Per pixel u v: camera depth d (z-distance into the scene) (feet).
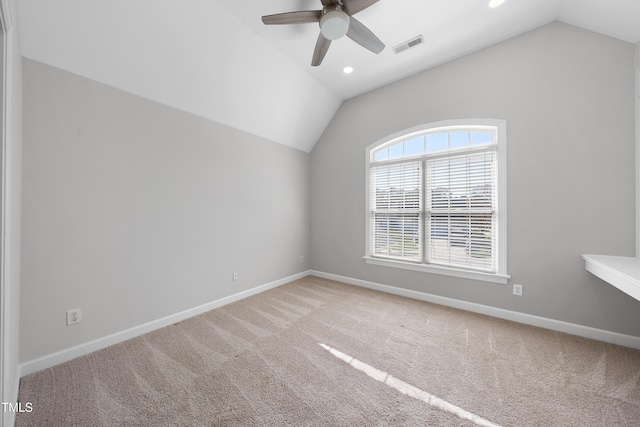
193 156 8.67
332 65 9.48
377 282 11.29
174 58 7.19
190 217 8.60
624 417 4.30
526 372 5.51
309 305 9.47
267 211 11.51
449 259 9.37
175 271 8.18
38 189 5.61
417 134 10.13
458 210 9.12
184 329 7.61
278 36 7.89
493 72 8.32
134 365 5.82
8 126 3.48
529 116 7.73
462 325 7.75
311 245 13.94
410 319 8.21
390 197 10.92
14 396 4.50
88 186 6.36
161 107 7.81
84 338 6.30
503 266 8.15
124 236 7.02
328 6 5.67
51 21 5.35
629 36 6.36
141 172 7.36
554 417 4.32
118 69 6.64
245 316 8.52
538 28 7.59
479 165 8.70
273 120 11.04
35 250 5.57
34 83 5.54
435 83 9.50
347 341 6.88
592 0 6.08
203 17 6.78
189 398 4.80
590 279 6.95
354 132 12.00
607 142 6.72
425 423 4.22
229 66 8.22
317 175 13.58
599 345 6.56
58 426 4.17
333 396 4.86
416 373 5.53
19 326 5.32
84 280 6.31
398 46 8.40
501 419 4.29
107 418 4.33
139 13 6.06
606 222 6.75
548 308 7.52
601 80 6.79
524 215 7.82
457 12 7.03
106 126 6.66
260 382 5.25
